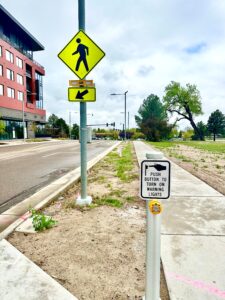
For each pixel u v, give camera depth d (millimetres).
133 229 3854
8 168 10984
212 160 13570
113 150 21359
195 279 2506
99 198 5645
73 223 4117
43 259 2945
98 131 118688
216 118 99625
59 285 2430
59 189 6402
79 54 4902
